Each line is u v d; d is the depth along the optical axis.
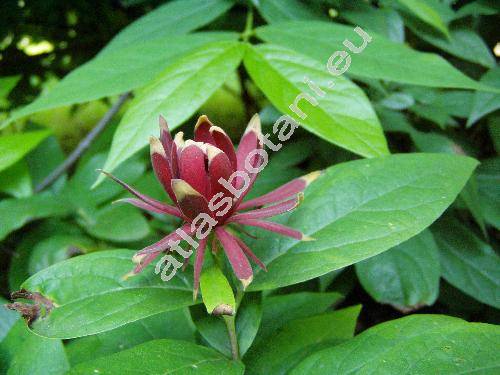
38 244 0.21
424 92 0.22
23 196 0.22
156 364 0.11
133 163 0.23
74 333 0.11
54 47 0.34
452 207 0.21
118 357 0.11
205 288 0.11
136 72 0.17
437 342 0.11
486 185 0.22
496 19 0.24
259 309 0.13
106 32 0.34
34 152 0.26
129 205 0.22
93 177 0.23
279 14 0.21
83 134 0.41
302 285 0.21
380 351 0.12
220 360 0.11
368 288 0.19
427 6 0.20
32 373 0.13
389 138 0.23
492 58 0.22
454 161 0.14
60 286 0.12
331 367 0.12
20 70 0.34
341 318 0.15
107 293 0.12
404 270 0.19
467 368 0.10
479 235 0.23
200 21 0.21
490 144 0.24
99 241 0.22
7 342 0.15
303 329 0.14
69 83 0.17
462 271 0.20
